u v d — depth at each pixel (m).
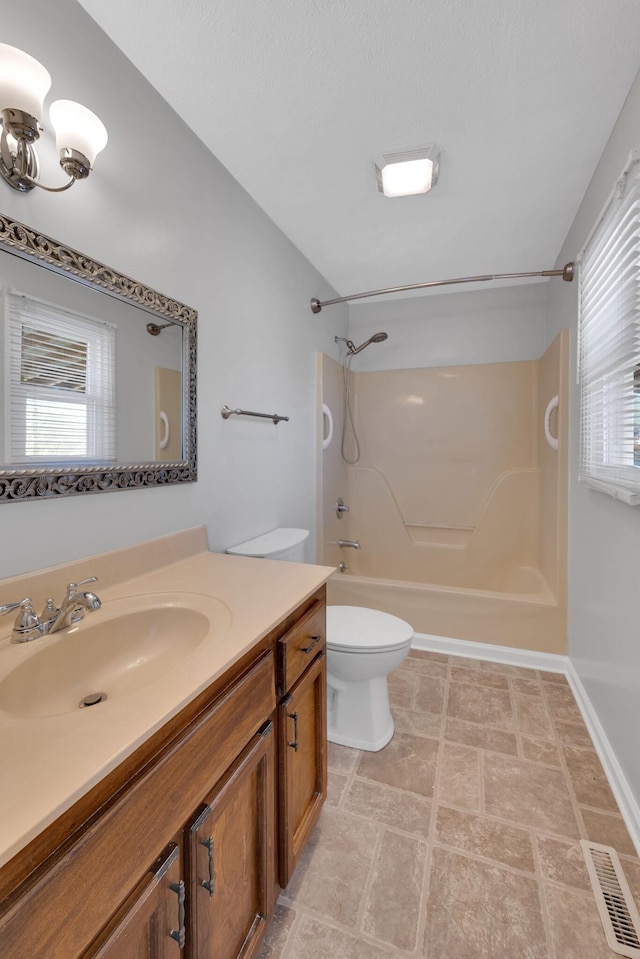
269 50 1.19
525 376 3.03
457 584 3.11
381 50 1.20
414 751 1.64
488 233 2.23
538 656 2.29
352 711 1.68
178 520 1.44
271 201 1.92
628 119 1.34
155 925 0.59
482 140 1.55
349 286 2.97
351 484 3.37
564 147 1.59
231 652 0.77
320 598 1.26
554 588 2.39
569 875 1.15
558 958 0.96
